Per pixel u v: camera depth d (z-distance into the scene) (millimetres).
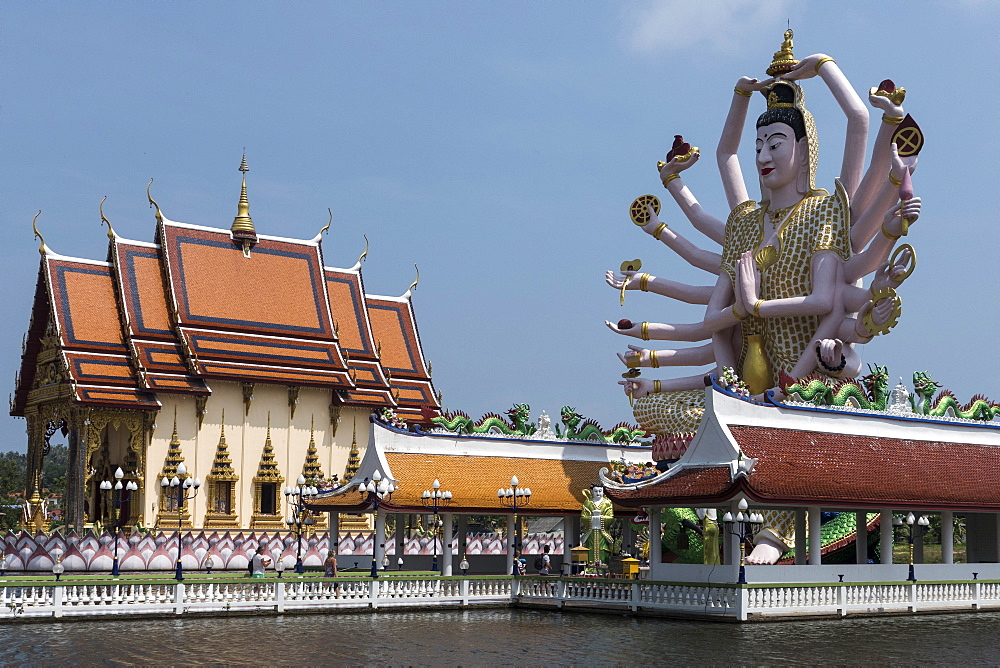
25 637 34531
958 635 35406
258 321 77812
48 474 192625
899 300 48031
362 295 86188
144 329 74125
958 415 49812
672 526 50562
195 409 73625
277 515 75562
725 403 41094
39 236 74562
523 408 53219
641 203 60906
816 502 39312
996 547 51188
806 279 52750
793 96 54531
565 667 29078
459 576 45469
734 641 33656
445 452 49844
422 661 30266
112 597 39625
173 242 77188
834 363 49344
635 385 57625
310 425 78000
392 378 88125
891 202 50031
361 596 43594
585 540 48812
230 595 41531
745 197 57875
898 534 75938
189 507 72312
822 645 32844
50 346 74688
